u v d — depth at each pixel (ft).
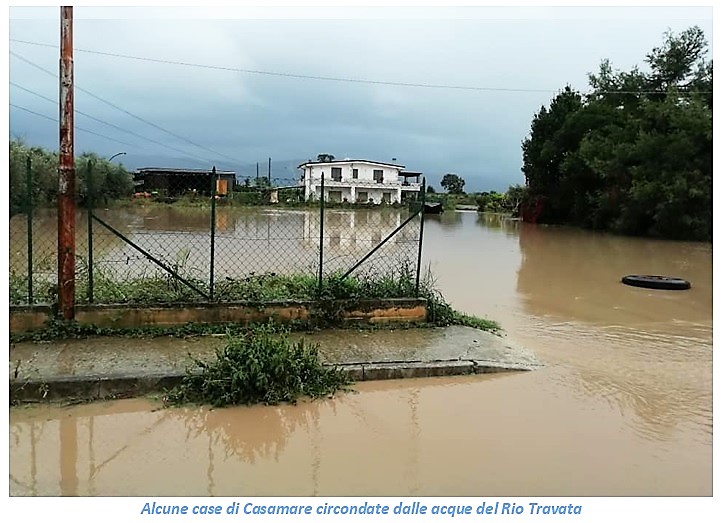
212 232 24.56
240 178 66.64
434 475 14.53
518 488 14.03
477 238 82.99
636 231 93.81
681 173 84.33
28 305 22.45
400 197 198.59
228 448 15.75
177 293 25.02
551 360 23.67
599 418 18.12
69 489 13.60
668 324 31.19
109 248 47.85
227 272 35.19
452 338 24.66
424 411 18.33
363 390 19.83
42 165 55.83
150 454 15.30
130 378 18.51
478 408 18.65
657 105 93.97
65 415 17.25
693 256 65.31
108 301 23.68
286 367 19.13
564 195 118.11
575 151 111.86
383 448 15.87
